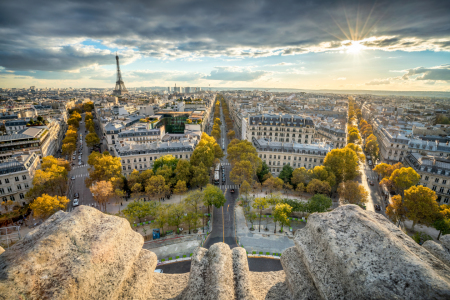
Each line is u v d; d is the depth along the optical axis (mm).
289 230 104250
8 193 119875
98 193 108750
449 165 123875
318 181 121938
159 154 161000
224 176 165125
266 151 168375
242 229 105250
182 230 102812
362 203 117562
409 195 97938
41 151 178625
